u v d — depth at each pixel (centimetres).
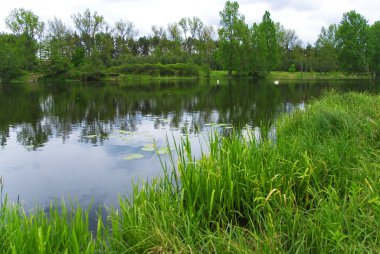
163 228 355
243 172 456
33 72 5084
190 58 5909
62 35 5816
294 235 334
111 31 6400
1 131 1205
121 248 339
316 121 737
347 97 1248
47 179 699
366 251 280
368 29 3709
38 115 1584
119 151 902
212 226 401
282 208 372
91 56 5228
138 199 425
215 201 428
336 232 289
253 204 408
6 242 306
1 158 856
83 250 317
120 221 391
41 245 281
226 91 2930
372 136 630
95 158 841
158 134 1128
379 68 3828
